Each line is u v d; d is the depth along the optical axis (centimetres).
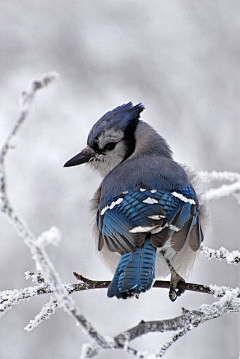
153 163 881
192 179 927
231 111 1426
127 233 765
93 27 1498
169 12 1529
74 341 1123
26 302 1152
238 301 661
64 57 1447
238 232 1211
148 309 1194
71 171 1283
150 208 792
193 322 638
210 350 1097
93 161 978
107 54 1466
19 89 1409
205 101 1447
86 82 1433
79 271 1198
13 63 1431
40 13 1465
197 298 1185
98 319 1179
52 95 1388
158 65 1482
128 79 1460
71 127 1359
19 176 1275
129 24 1516
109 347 504
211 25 1508
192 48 1500
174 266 840
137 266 714
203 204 899
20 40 1445
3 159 463
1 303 688
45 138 1330
